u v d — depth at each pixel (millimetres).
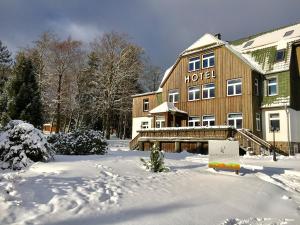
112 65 44562
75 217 5418
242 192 8320
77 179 8016
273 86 26188
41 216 5289
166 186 8461
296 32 27406
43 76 41500
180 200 7121
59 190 6766
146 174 10047
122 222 5375
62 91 42562
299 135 26172
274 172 12211
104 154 16031
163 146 26312
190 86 29938
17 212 5312
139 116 36844
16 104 20844
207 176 10352
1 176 7473
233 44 32906
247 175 10984
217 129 22562
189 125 29453
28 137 10461
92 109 46438
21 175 7984
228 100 26734
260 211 6848
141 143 27672
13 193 6113
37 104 21766
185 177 9961
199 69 29469
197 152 23578
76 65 45375
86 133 16078
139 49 48562
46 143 11102
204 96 28734
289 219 6336
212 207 6770
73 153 15109
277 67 25891
